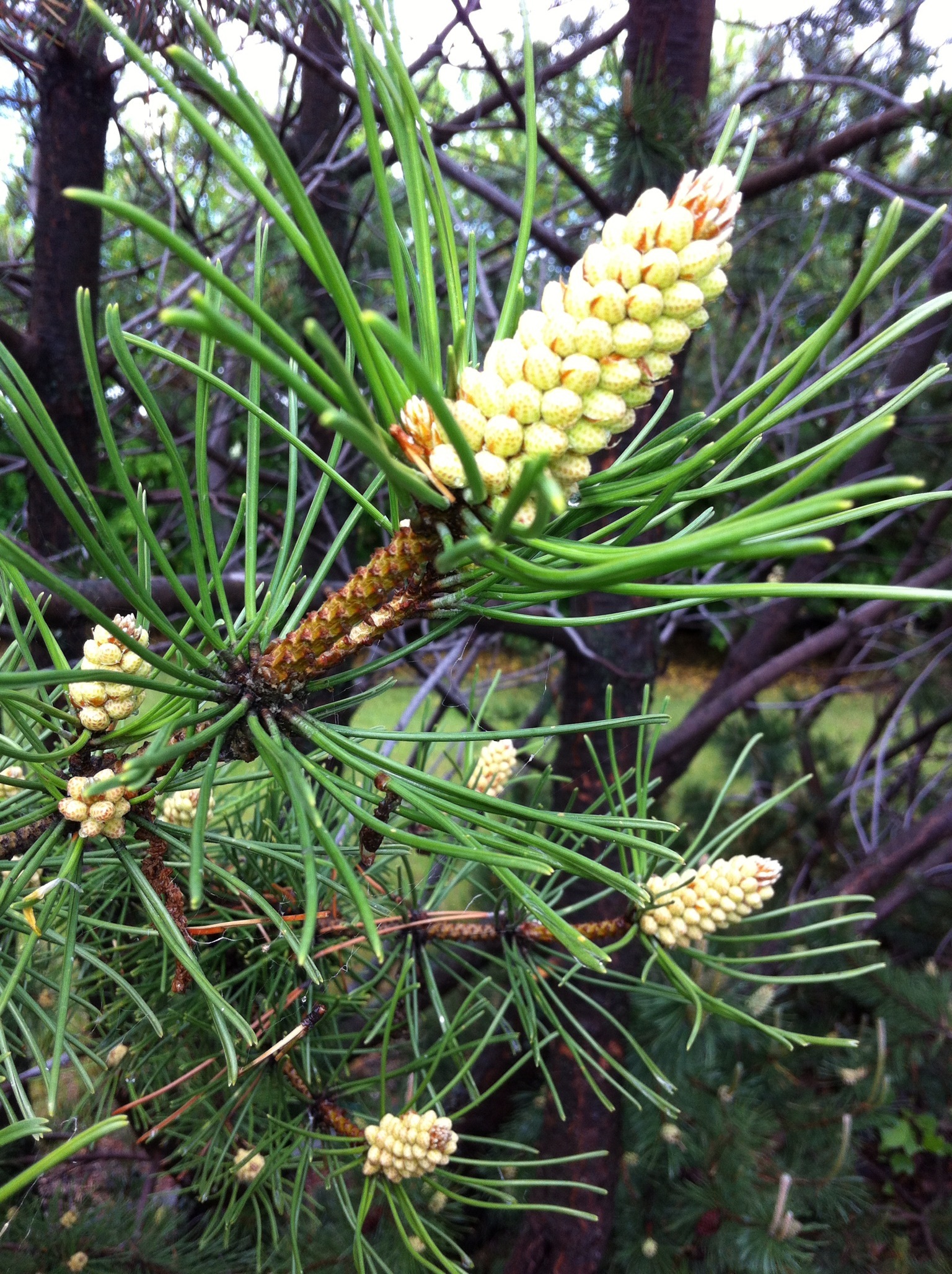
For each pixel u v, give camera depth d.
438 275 0.77
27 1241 0.40
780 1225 0.52
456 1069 0.61
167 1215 0.43
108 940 0.29
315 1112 0.29
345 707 0.20
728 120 0.17
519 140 1.06
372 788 0.21
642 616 0.18
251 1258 0.41
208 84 0.12
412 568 0.18
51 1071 0.17
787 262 1.08
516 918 0.31
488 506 0.17
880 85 0.79
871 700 1.99
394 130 0.17
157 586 0.43
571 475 0.17
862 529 1.50
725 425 0.90
